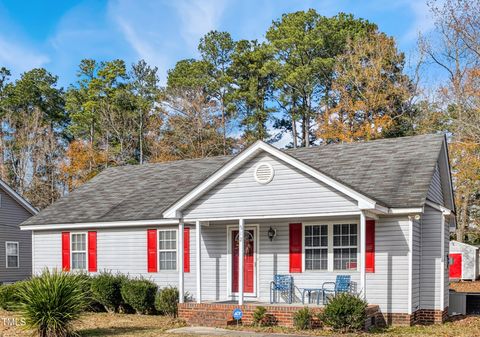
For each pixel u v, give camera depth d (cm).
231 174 1739
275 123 5028
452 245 3594
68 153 4844
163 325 1669
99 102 5256
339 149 2134
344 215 1616
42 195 4856
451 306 1989
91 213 2278
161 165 2672
